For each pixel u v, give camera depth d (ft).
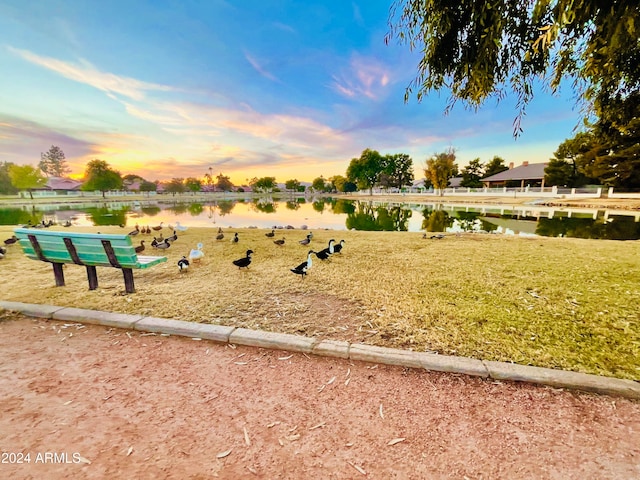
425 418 7.23
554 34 8.44
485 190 147.54
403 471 5.88
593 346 10.34
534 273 19.77
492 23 9.92
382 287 17.20
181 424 7.11
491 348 10.23
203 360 9.79
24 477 5.74
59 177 329.52
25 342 10.85
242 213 100.73
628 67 11.66
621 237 41.65
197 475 5.80
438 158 163.63
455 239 35.65
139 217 84.17
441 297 15.42
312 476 5.77
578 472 5.82
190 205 148.15
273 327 12.05
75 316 12.44
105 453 6.31
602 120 14.03
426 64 12.25
